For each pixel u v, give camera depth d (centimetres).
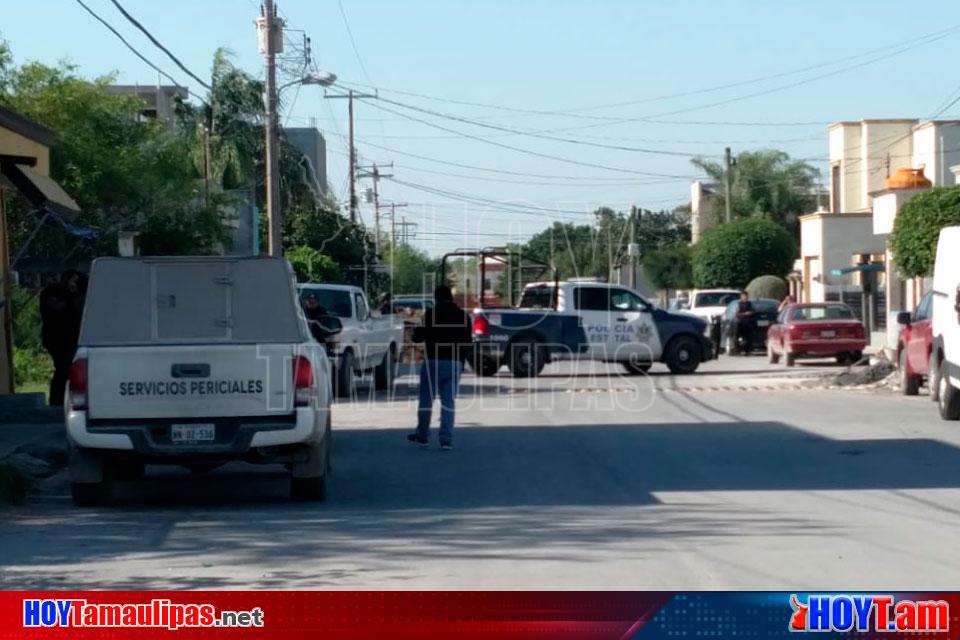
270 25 3219
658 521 1209
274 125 3231
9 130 2031
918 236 3647
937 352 2214
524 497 1377
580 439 1909
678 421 2153
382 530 1175
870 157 5866
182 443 1287
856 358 3675
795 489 1411
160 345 1287
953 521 1202
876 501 1323
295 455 1325
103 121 3369
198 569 1008
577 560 1024
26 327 3141
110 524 1225
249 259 1376
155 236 3447
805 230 6066
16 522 1238
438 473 1577
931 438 1877
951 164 5006
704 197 9631
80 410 1281
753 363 3928
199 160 4750
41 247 3127
